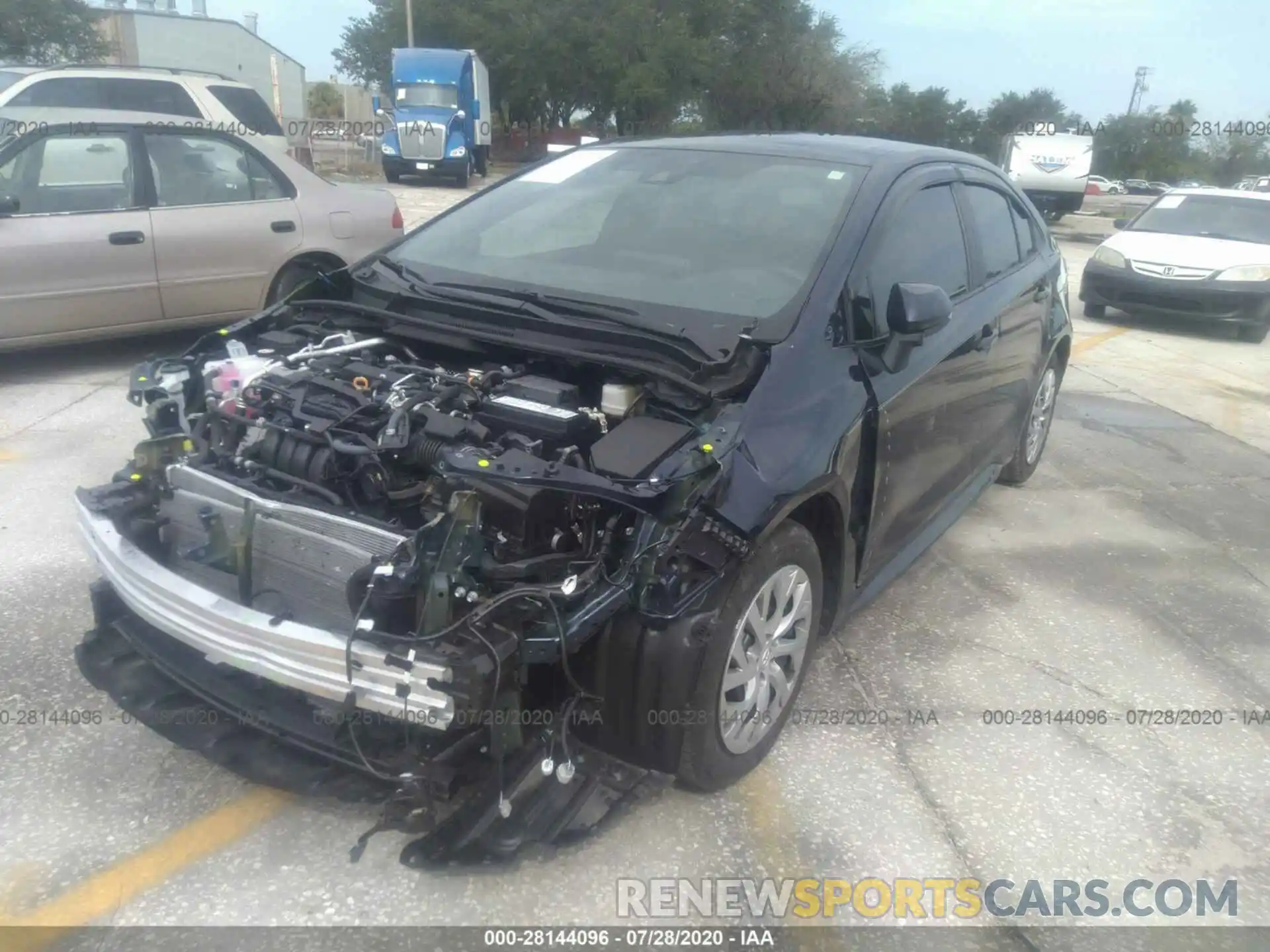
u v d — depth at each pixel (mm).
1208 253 11203
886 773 3275
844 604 3562
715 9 41625
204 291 7031
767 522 2785
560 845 2576
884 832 3010
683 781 2992
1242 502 6047
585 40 40781
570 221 3865
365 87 48250
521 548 2619
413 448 2691
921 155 4223
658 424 2799
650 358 3025
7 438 5672
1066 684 3891
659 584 2621
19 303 6273
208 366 3215
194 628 2652
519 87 42656
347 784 2670
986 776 3301
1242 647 4285
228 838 2822
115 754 3141
